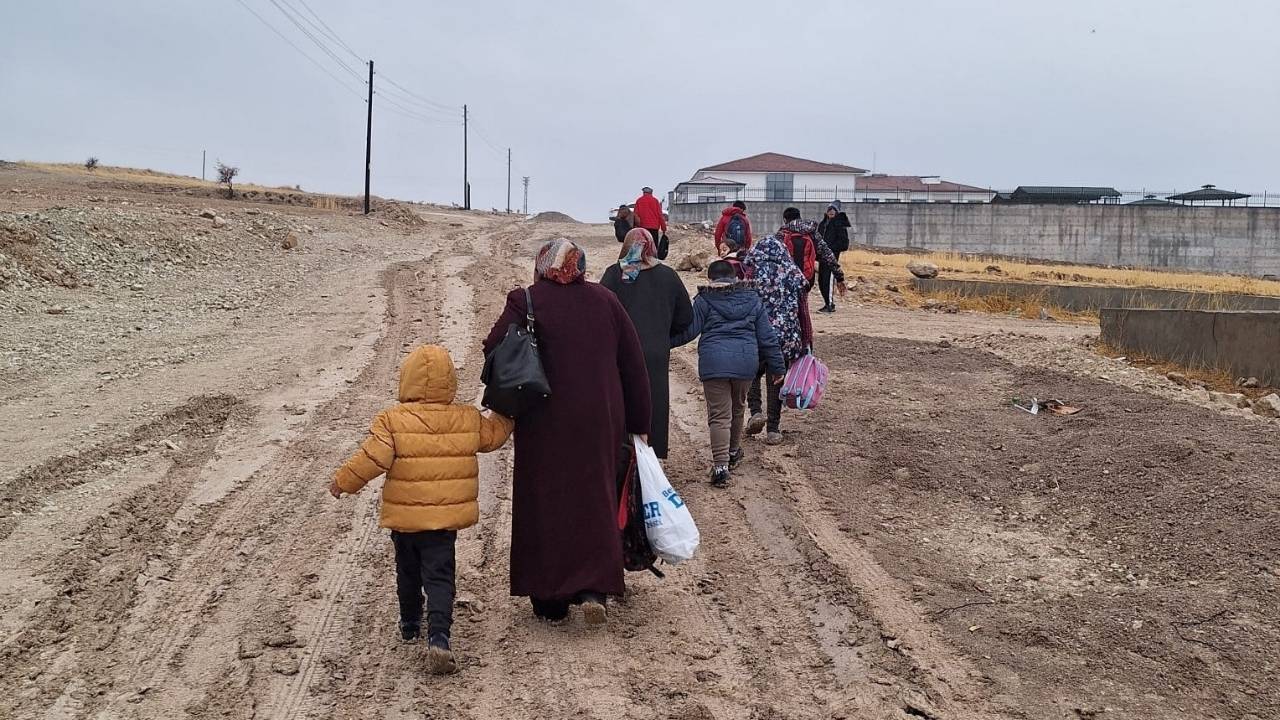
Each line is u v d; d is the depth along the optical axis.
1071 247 53.62
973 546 6.70
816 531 6.91
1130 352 13.23
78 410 9.32
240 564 6.26
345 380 10.77
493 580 6.16
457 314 14.85
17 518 6.73
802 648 5.34
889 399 10.27
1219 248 53.41
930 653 5.23
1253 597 5.60
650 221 17.59
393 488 4.87
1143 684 4.90
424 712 4.66
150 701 4.73
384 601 5.81
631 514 5.62
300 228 26.52
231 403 9.73
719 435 7.79
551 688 4.89
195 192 45.97
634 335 5.55
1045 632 5.41
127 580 5.95
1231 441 7.87
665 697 4.83
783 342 8.55
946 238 53.78
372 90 44.66
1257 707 4.68
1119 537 6.61
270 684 4.89
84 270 16.70
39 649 5.16
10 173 47.75
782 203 54.44
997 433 8.92
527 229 36.59
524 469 5.36
